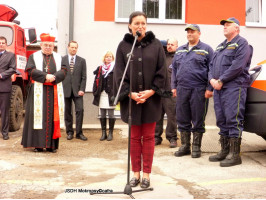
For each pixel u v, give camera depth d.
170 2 8.95
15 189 3.71
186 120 5.52
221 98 4.96
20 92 8.27
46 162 5.02
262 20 9.07
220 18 8.85
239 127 4.90
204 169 4.65
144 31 3.73
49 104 5.69
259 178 4.19
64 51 8.57
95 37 8.71
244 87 4.88
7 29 8.09
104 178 4.20
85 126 8.40
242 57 4.72
